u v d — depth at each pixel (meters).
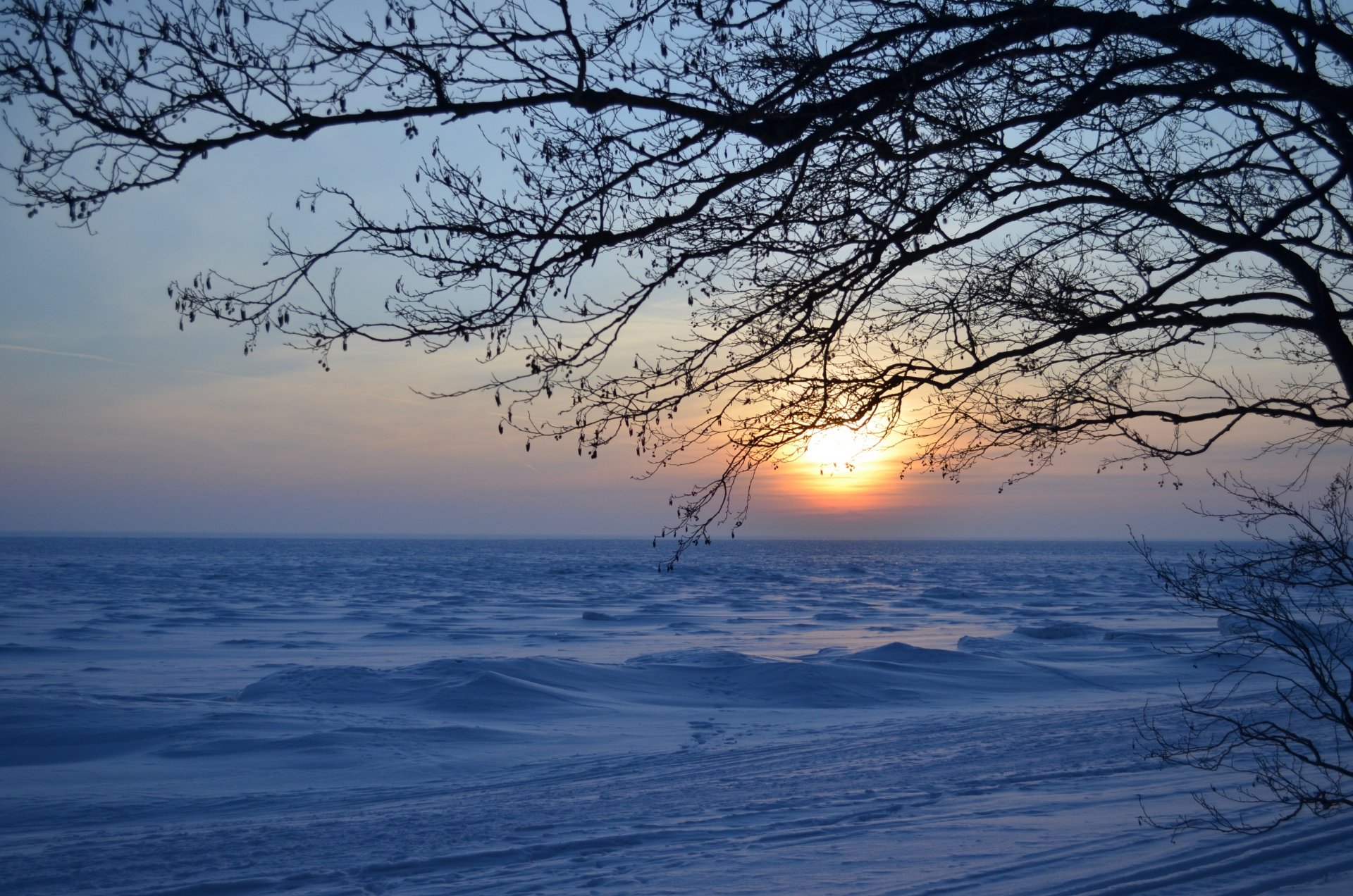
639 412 4.41
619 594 102.56
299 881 9.43
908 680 31.27
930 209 4.33
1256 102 4.54
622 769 16.73
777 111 4.26
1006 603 86.94
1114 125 4.97
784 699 28.36
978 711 26.14
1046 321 5.07
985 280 5.16
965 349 4.89
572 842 10.30
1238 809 8.99
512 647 47.59
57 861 10.37
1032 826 9.41
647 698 28.27
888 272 4.44
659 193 4.36
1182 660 35.09
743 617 70.75
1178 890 6.32
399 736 20.11
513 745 20.28
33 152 3.63
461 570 168.50
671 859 9.23
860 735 19.62
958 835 9.30
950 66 4.27
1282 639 18.14
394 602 84.94
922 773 14.03
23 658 39.38
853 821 10.64
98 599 82.25
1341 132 4.70
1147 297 4.85
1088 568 186.00
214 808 13.96
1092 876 6.96
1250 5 4.17
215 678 33.28
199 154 3.77
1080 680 32.56
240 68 3.79
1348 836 7.20
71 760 18.27
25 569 143.75
